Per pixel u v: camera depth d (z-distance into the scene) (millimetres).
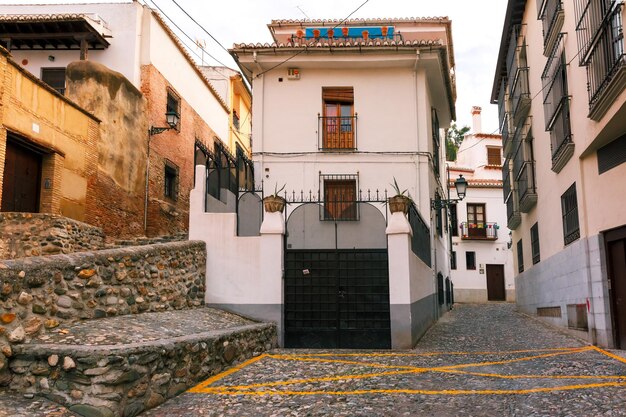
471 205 31891
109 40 15469
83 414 4461
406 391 5758
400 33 17375
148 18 15852
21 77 9797
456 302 30938
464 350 8852
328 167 14266
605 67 7633
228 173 11266
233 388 5898
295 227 9484
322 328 9102
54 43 15297
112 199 13133
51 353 4711
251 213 9953
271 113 14508
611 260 8781
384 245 9281
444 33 19281
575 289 10211
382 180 14188
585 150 9047
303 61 14289
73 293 5895
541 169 13617
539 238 14383
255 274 9234
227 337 6988
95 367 4582
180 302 8453
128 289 7031
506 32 17000
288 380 6320
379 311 9094
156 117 16047
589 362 7379
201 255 9266
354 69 14648
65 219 9867
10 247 9062
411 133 14352
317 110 14500
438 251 17031
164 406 5184
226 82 25031
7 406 4395
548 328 12125
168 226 16672
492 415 4848
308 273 9320
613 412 4828
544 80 12523
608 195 8586
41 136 10383
